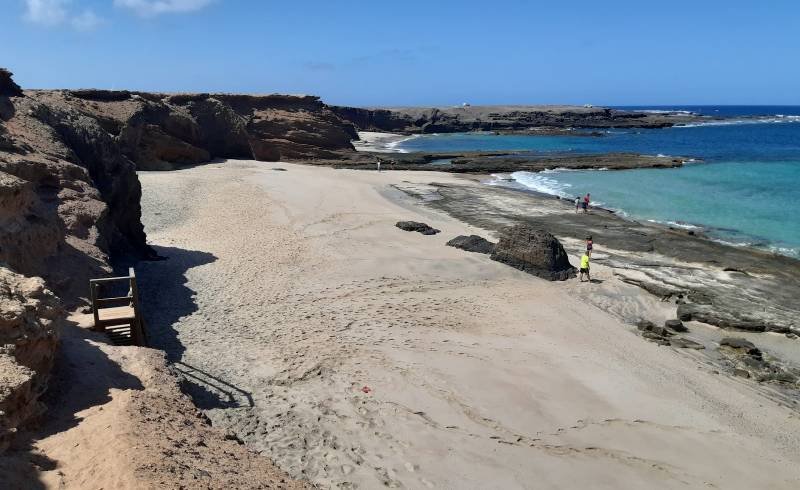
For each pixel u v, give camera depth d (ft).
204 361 40.81
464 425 33.71
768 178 135.54
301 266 65.57
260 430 32.07
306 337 45.65
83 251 49.39
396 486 27.96
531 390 38.47
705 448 32.99
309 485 25.80
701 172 148.77
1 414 20.47
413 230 85.30
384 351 43.34
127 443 21.48
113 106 131.34
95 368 29.96
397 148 242.99
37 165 53.31
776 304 57.72
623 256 74.90
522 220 94.84
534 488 28.45
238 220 87.86
